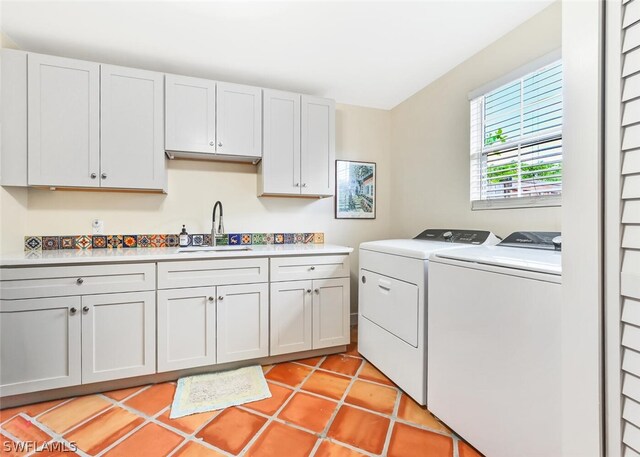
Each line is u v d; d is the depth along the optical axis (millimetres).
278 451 1329
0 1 1564
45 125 1896
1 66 1823
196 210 2531
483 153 2131
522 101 1840
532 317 1084
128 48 2031
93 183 1987
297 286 2197
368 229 3137
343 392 1795
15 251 1995
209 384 1870
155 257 1846
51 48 2014
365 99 2924
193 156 2377
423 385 1620
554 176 1674
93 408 1628
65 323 1694
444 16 1751
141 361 1830
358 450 1337
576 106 716
